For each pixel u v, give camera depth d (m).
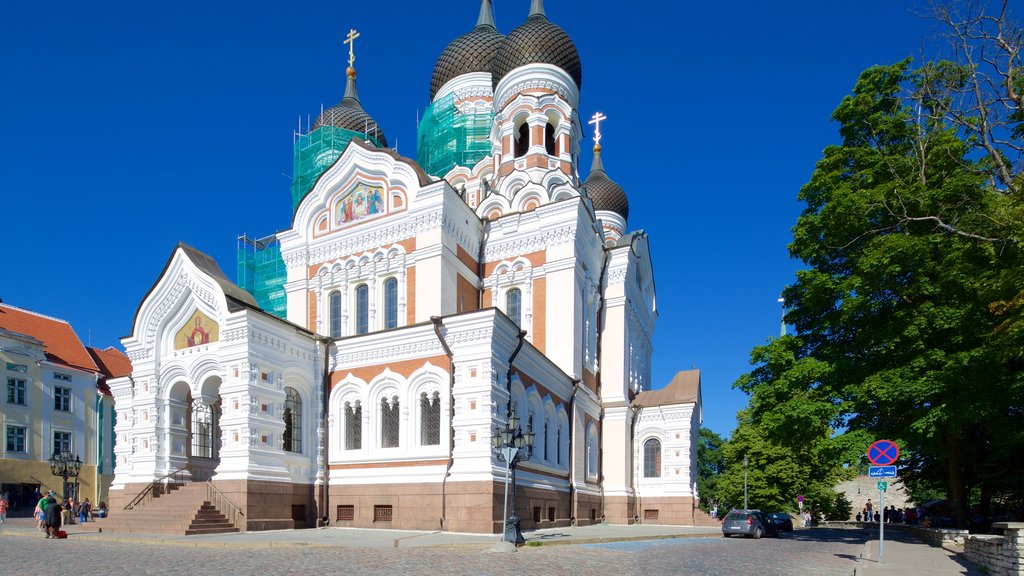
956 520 27.14
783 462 62.69
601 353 43.47
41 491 47.50
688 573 17.19
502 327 28.52
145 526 26.17
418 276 34.94
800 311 29.28
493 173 47.09
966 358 23.03
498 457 27.27
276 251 54.28
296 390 30.38
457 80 53.53
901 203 25.12
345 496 29.30
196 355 29.78
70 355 54.50
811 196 29.23
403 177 36.31
